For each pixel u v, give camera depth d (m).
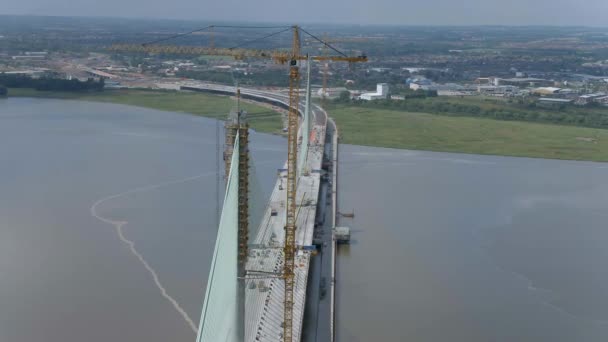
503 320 152.38
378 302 158.62
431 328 147.38
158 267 171.12
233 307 113.56
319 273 173.25
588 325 151.62
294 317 139.62
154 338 137.75
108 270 168.88
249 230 144.62
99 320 144.00
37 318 144.00
